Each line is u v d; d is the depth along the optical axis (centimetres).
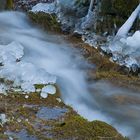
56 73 707
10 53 706
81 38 816
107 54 755
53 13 926
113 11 816
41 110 586
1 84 630
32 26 898
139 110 627
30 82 644
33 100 609
